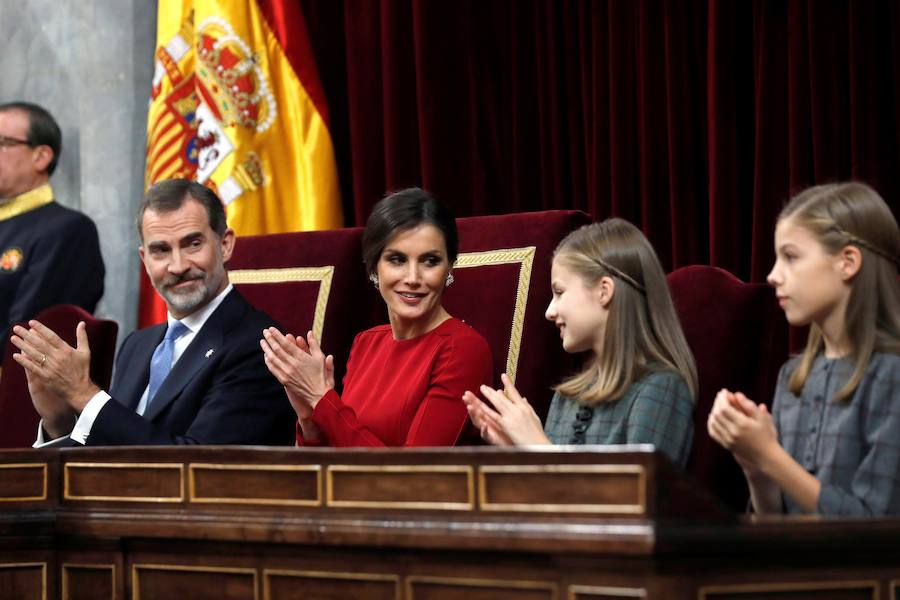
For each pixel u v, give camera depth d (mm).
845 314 7809
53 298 17109
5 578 8141
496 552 6500
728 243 13695
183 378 11000
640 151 14461
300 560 7207
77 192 19547
